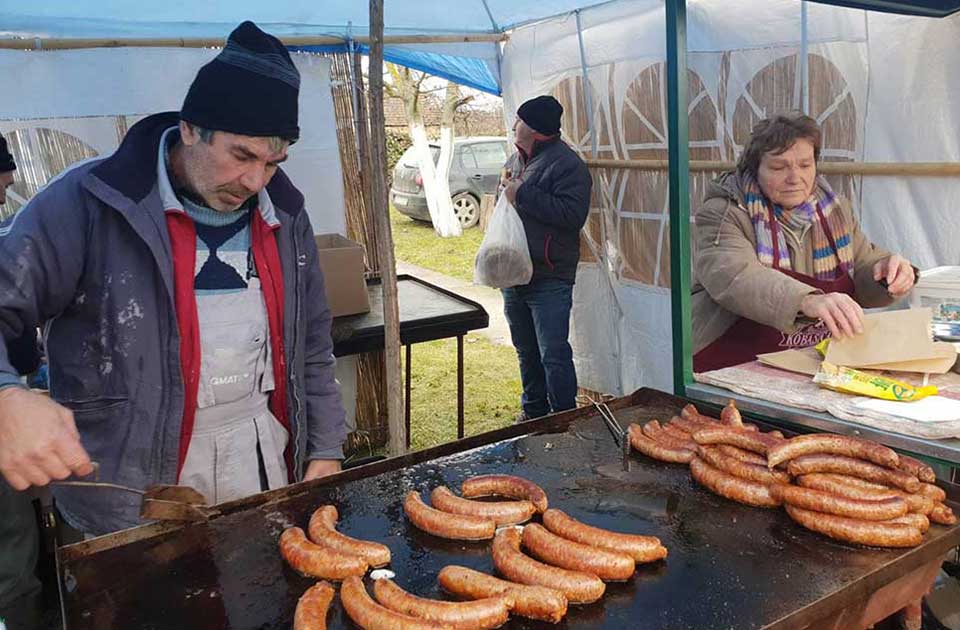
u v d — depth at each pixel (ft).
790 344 9.73
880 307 10.24
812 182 9.87
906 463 5.64
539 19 17.72
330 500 6.05
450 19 17.07
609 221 18.08
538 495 5.74
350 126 17.10
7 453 4.69
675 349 8.08
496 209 16.11
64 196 6.05
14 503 8.84
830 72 12.52
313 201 16.90
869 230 12.44
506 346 27.99
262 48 5.81
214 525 5.67
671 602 4.57
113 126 14.66
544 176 15.65
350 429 17.53
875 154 12.07
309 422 7.98
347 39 16.28
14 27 13.33
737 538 5.29
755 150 9.89
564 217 15.51
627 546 4.94
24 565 9.00
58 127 14.17
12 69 13.57
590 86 17.52
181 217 6.41
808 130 9.54
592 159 18.10
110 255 6.20
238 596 4.81
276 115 5.80
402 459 6.63
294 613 4.57
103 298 6.28
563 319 16.37
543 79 18.72
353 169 17.34
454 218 47.67
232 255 6.82
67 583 4.95
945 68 10.85
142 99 14.80
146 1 12.98
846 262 10.14
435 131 59.98
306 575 5.01
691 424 6.97
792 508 5.49
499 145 50.80
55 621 9.16
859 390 6.98
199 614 4.63
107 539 5.33
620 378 18.97
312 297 7.78
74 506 6.82
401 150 58.08
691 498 5.91
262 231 6.95
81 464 4.85
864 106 12.08
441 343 28.68
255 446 7.26
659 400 7.96
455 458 6.77
